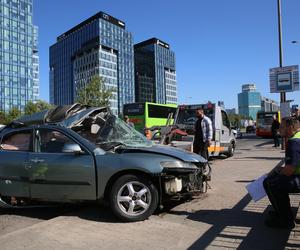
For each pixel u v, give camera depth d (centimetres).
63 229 614
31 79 12112
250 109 10756
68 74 14338
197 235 575
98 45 13025
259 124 4588
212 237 563
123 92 13950
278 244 527
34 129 740
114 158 671
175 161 671
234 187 928
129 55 14350
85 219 674
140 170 655
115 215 658
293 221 595
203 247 523
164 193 680
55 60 15150
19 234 590
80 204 795
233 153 1920
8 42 11544
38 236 580
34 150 727
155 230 604
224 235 571
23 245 544
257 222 631
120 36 13975
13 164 729
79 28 13938
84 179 679
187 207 740
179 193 700
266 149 2319
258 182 646
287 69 1941
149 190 658
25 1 12038
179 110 1745
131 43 14500
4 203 744
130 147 700
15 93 11650
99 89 5941
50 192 703
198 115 1207
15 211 789
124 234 588
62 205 748
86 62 13425
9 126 779
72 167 685
